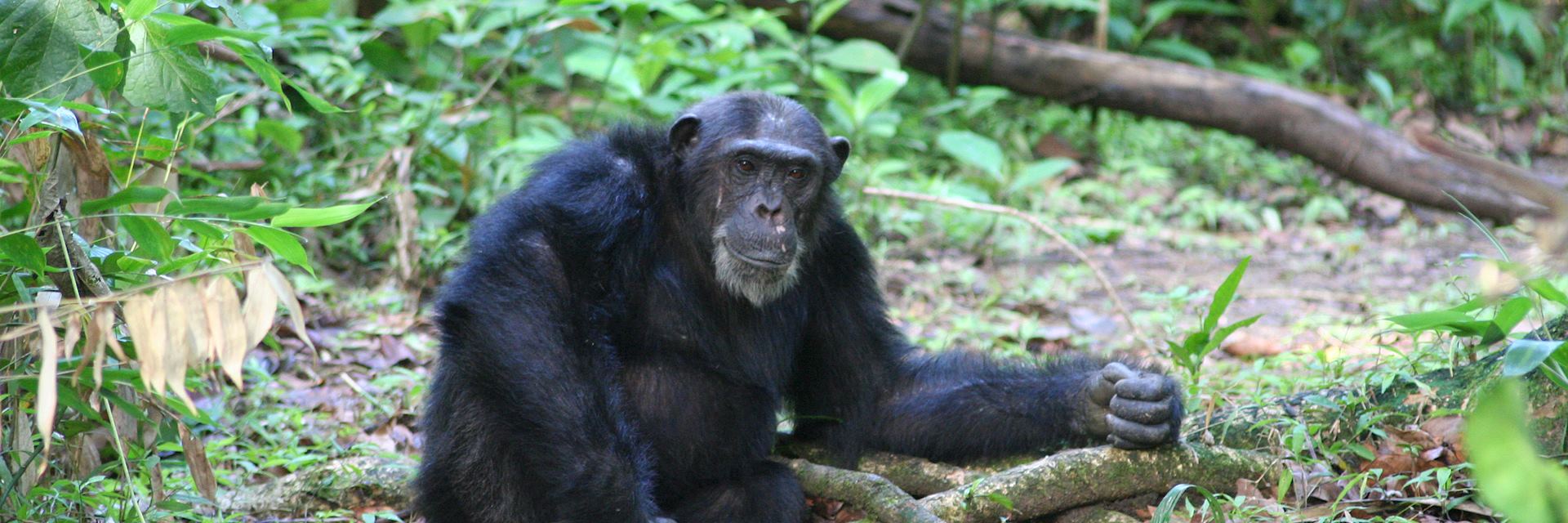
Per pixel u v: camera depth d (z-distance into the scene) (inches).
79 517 350.0
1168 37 1323.8
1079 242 857.5
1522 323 539.8
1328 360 527.5
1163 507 339.3
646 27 927.0
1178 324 671.1
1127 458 392.5
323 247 707.4
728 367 419.2
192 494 398.6
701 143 418.3
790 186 413.1
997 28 1048.8
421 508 392.8
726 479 414.9
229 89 654.5
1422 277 788.6
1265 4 1299.2
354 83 732.0
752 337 422.0
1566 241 287.4
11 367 325.4
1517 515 203.2
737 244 402.3
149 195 302.0
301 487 426.3
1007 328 650.2
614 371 390.9
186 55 325.7
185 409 354.9
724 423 418.0
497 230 386.3
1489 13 1228.5
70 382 311.7
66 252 304.2
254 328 260.1
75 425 344.2
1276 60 1285.7
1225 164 1036.5
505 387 359.6
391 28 895.1
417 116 762.8
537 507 373.7
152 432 387.9
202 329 258.5
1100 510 387.9
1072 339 642.2
